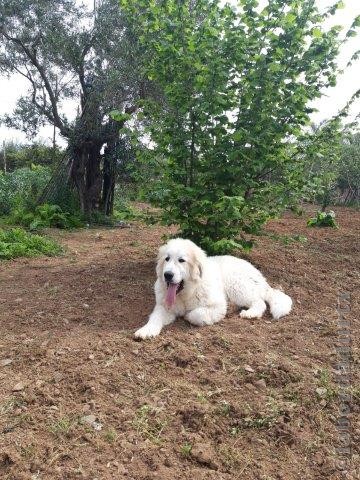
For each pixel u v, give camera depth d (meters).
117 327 2.62
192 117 3.22
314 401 1.93
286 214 7.74
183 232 3.54
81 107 6.98
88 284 3.34
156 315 2.59
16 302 3.03
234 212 3.00
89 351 2.26
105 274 3.57
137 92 6.33
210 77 3.05
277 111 3.19
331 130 3.36
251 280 2.92
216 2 3.22
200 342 2.38
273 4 3.07
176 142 3.30
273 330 2.58
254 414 1.83
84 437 1.66
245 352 2.29
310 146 3.33
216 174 3.27
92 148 7.16
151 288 3.22
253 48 3.17
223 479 1.51
